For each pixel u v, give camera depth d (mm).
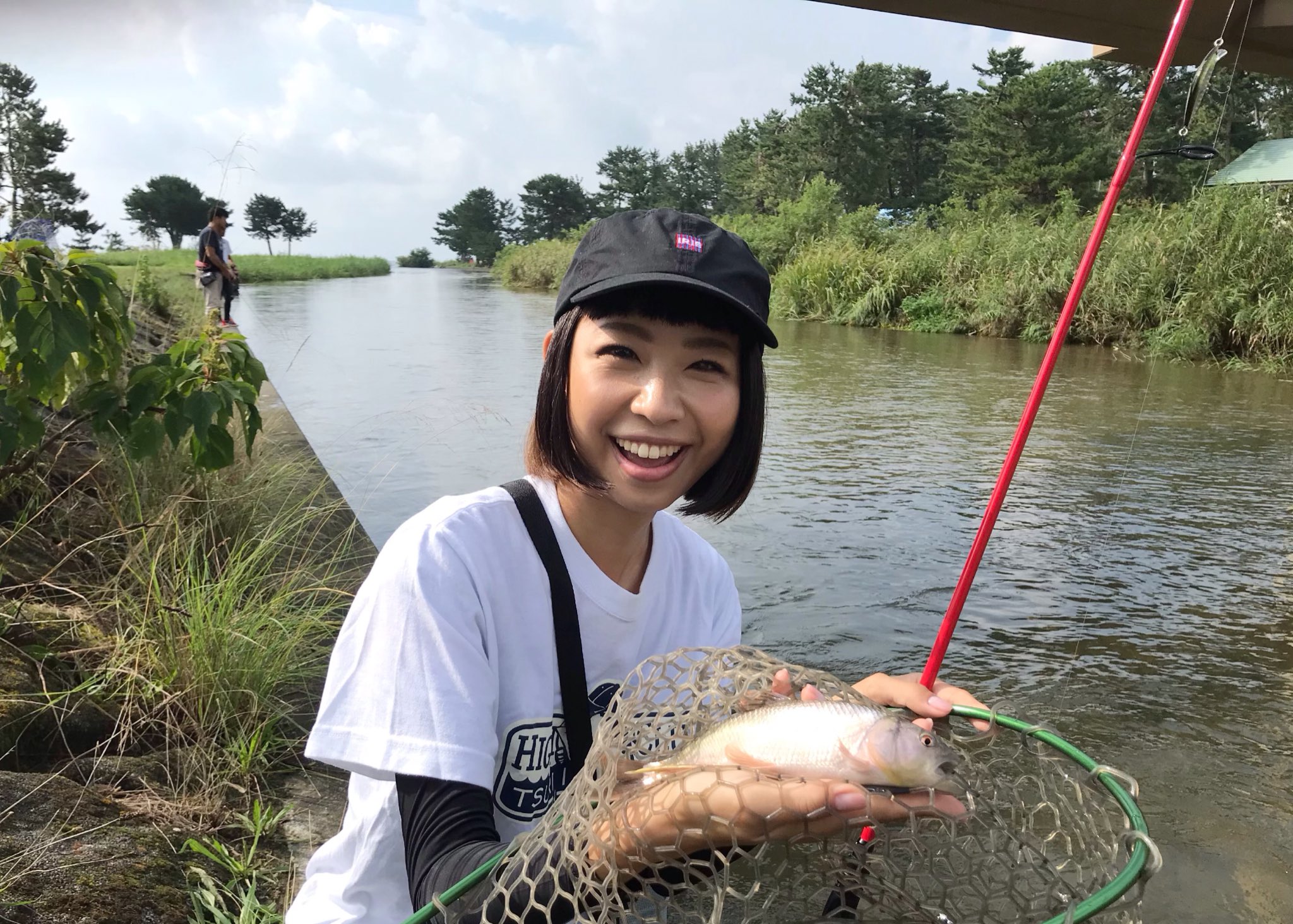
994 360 13805
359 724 1265
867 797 983
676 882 1117
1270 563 4922
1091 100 52188
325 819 2539
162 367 3361
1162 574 4750
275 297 30109
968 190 53938
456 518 1371
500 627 1370
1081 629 4059
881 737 1034
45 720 2570
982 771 1289
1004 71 59969
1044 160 50031
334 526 4922
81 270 3117
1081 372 12594
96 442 4309
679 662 1493
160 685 2820
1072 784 1235
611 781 1051
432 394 9656
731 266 1322
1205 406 9797
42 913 1855
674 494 1387
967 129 57375
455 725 1243
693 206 87062
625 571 1499
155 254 27188
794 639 3926
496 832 1265
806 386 11062
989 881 1208
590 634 1438
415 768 1221
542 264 38656
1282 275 13852
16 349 2912
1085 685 3551
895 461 7098
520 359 12797
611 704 1188
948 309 19078
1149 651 3869
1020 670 3686
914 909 1149
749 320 1327
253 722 2854
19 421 3115
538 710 1395
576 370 1352
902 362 13453
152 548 3578
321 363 12234
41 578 3273
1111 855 1128
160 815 2348
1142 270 15578
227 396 3283
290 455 6262
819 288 21969
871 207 28203
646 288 1276
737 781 996
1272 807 2805
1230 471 6848
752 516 5613
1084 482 6520
